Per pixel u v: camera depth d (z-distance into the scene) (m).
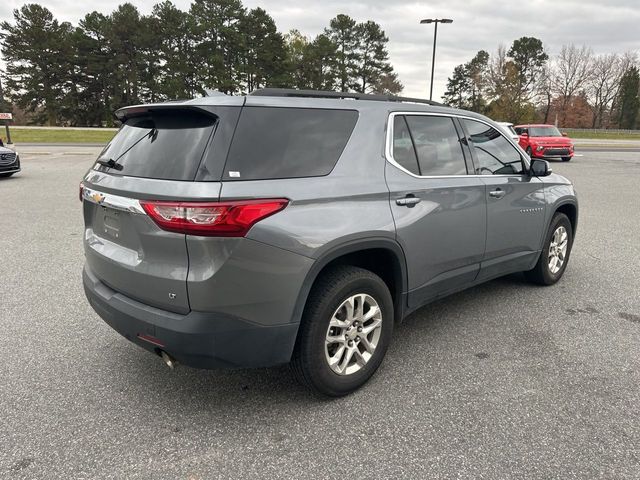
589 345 3.60
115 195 2.60
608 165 19.58
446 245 3.37
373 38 72.25
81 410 2.80
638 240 6.88
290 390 3.02
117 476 2.27
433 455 2.41
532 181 4.26
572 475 2.27
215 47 62.28
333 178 2.68
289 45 71.44
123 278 2.63
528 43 80.62
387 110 3.11
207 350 2.38
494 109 59.59
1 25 63.41
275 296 2.44
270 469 2.32
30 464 2.34
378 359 3.06
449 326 3.96
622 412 2.75
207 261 2.29
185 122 2.55
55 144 31.92
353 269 2.81
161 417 2.74
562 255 4.96
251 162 2.41
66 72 64.44
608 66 80.06
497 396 2.92
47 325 3.95
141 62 63.06
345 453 2.43
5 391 2.99
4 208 9.17
